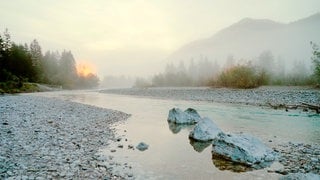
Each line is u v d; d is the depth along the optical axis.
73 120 22.83
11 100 38.25
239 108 35.00
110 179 9.79
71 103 39.12
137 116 28.58
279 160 12.76
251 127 21.61
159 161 12.51
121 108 37.31
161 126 22.42
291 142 16.36
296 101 38.03
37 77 114.56
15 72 95.44
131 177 10.24
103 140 16.28
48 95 66.81
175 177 10.46
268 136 18.17
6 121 19.16
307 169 11.35
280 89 51.91
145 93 75.81
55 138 15.33
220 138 13.99
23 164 10.36
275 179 10.38
